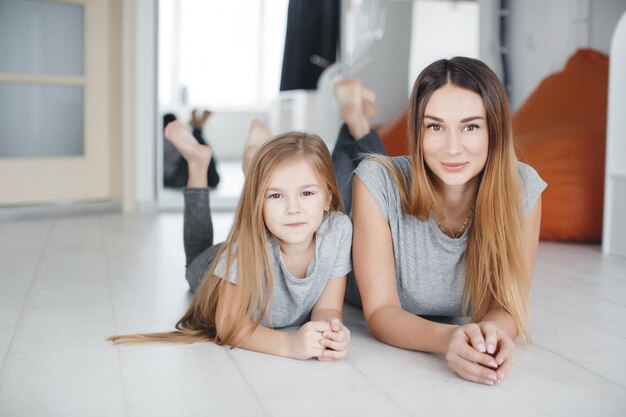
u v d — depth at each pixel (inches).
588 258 99.7
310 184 54.2
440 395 47.6
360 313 70.0
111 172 153.0
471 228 57.8
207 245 76.3
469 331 49.7
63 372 52.1
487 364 48.2
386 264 58.4
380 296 58.2
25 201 143.3
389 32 179.3
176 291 78.8
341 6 176.9
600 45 147.5
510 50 165.2
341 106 85.0
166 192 169.3
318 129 192.2
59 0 144.5
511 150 54.7
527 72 159.8
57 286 80.9
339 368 52.6
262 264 56.1
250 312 56.9
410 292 61.2
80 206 147.6
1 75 139.8
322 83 189.3
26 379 50.6
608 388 49.4
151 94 151.9
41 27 144.0
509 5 164.4
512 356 53.9
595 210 109.3
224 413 44.5
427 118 53.2
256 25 260.4
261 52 262.7
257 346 56.0
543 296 77.5
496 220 55.2
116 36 151.0
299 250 56.9
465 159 52.8
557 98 125.3
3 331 62.9
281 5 258.8
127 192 151.0
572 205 109.4
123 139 150.2
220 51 259.1
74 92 148.4
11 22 140.9
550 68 151.9
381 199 58.1
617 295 78.4
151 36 150.9
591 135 111.6
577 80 125.6
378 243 58.2
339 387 48.9
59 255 100.6
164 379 50.5
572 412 45.1
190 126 192.1
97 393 47.9
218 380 50.3
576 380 50.9
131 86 149.5
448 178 53.4
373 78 179.0
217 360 54.4
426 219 56.9
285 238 54.7
